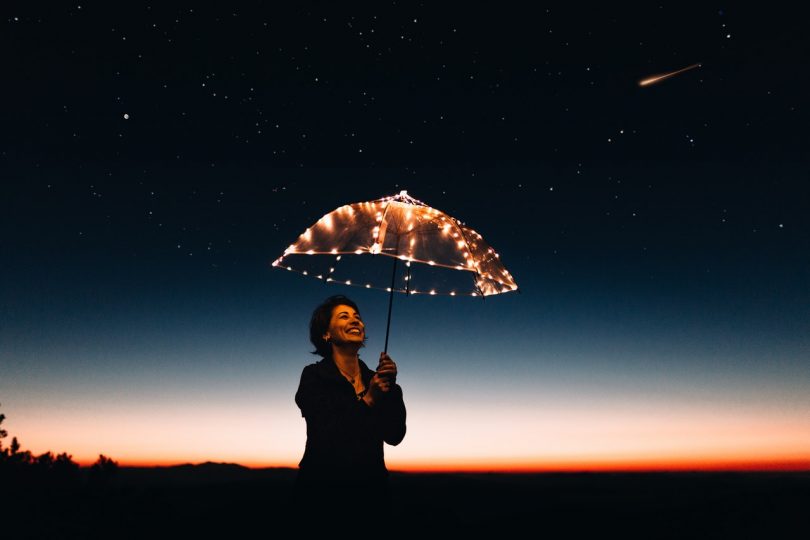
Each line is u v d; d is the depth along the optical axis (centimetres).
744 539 507
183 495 830
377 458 247
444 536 628
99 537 492
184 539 497
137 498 555
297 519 238
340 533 233
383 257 373
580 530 665
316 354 293
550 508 797
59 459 570
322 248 294
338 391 256
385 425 258
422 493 1277
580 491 1276
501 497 1245
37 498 514
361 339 275
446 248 302
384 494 245
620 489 1244
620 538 605
